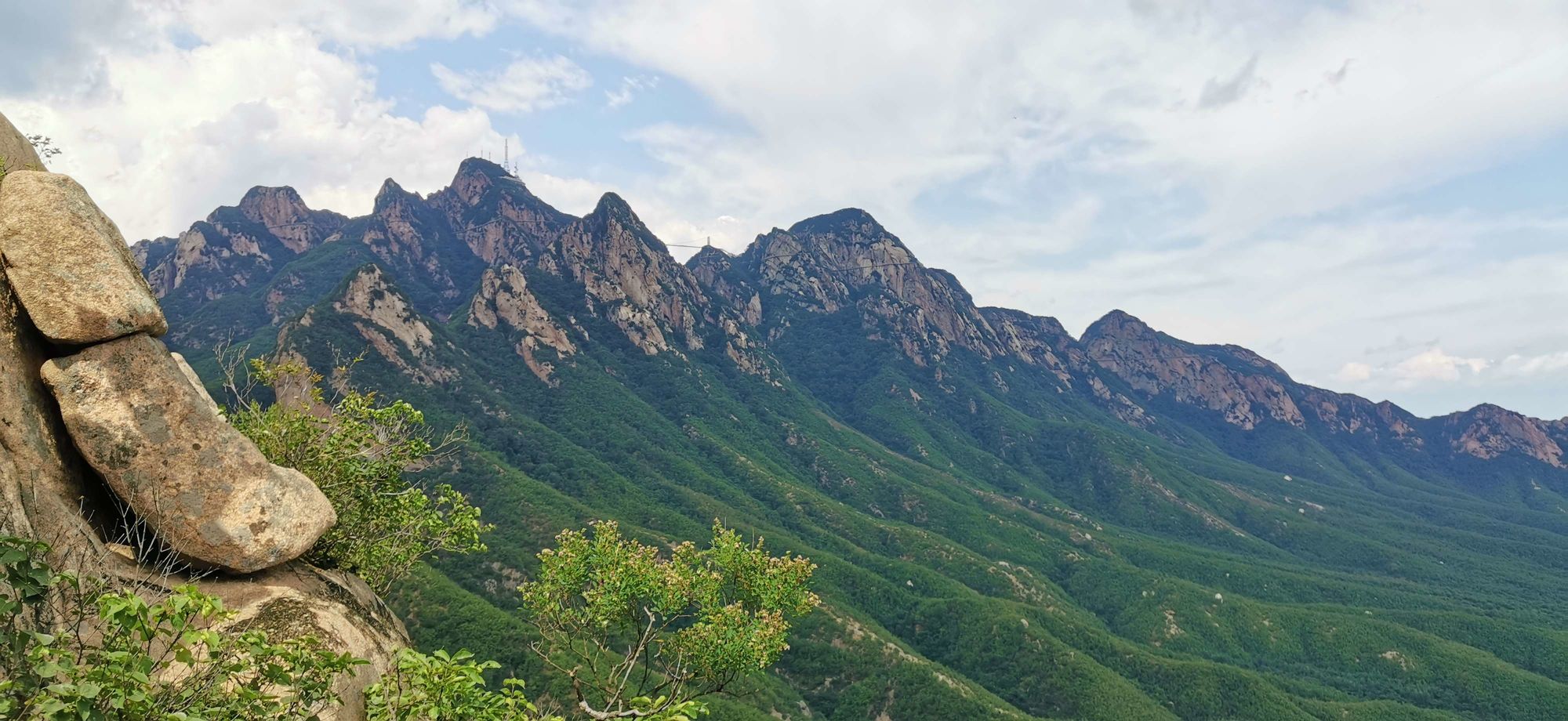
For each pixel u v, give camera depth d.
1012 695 135.75
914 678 117.81
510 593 119.75
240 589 13.48
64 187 12.88
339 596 15.80
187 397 13.34
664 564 20.72
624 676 20.23
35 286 12.05
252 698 8.00
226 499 13.26
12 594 8.26
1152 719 124.44
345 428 20.27
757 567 21.84
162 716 6.97
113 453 12.41
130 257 13.97
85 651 8.38
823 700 118.25
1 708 6.87
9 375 11.70
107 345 12.64
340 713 11.39
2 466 10.31
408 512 21.47
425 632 90.69
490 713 11.41
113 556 12.05
